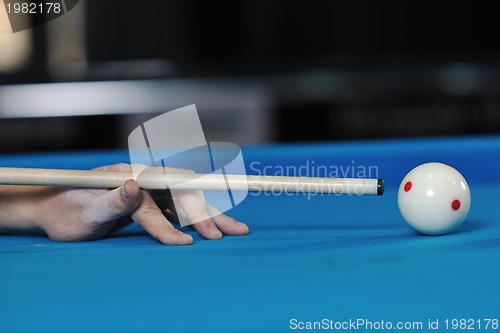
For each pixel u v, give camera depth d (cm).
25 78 984
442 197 242
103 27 1016
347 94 1009
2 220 261
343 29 1053
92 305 160
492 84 1010
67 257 217
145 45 1062
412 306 159
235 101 998
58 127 980
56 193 253
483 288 171
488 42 1041
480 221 283
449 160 423
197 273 190
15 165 415
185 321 149
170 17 1062
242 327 146
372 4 1049
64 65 998
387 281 178
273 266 197
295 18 1052
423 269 191
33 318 151
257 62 1047
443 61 1032
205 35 1066
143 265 202
